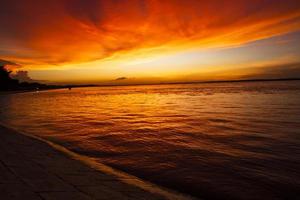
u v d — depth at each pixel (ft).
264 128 70.23
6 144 41.14
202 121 87.92
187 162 39.78
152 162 39.78
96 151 46.75
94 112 129.29
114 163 39.22
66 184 24.16
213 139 57.26
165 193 26.30
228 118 94.07
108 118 101.76
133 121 91.61
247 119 89.71
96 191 23.38
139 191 25.45
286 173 34.40
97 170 32.22
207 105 159.63
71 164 33.37
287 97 211.41
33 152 37.81
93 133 66.23
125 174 32.40
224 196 27.43
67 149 47.11
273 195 27.73
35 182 23.54
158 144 52.80
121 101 237.25
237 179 32.32
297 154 43.47
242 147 49.14
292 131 65.05
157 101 224.12
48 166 30.37
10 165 28.58
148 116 107.86
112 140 57.00
